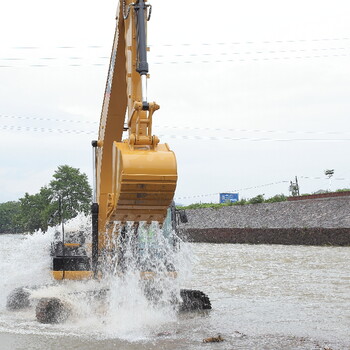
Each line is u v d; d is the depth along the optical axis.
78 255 14.98
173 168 9.70
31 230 99.25
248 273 24.75
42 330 11.48
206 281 21.77
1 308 14.82
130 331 11.35
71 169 87.94
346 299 15.88
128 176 9.54
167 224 13.96
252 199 82.44
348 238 49.12
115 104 13.24
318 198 64.44
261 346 9.93
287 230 57.31
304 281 20.72
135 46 11.20
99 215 13.74
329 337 10.74
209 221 81.44
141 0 10.90
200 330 11.49
